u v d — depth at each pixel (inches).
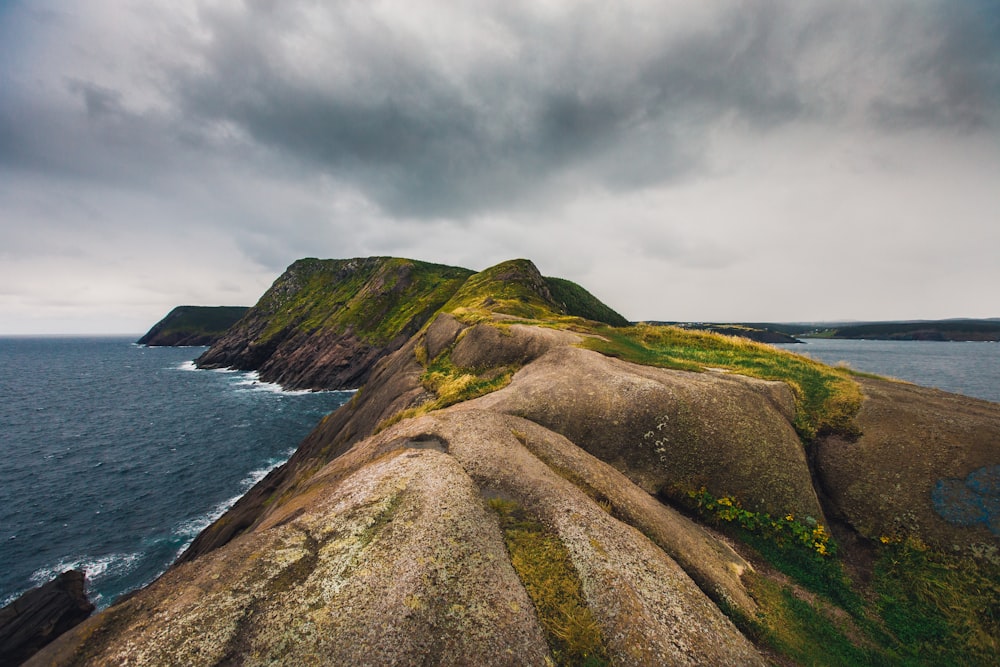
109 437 2263.8
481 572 285.3
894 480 446.9
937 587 362.9
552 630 257.8
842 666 293.7
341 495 363.6
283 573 272.1
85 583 1024.2
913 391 591.8
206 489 1578.5
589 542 316.2
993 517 382.0
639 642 249.0
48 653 213.5
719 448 513.0
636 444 543.5
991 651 317.7
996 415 489.1
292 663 218.2
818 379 647.1
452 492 358.9
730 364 784.3
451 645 235.8
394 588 262.4
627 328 1207.6
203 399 3262.8
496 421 526.3
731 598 321.4
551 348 954.1
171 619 233.9
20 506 1443.2
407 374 1229.1
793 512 454.0
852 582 385.1
